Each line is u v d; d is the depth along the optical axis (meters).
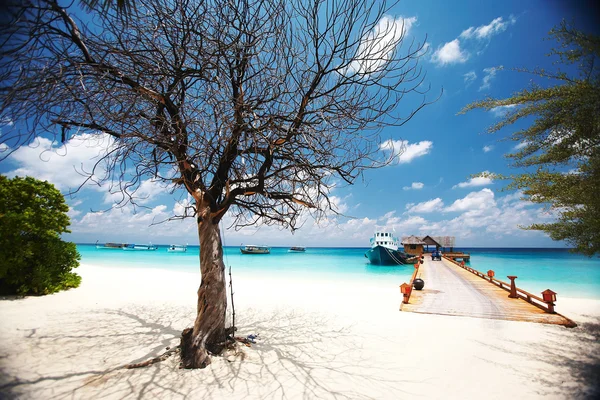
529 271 36.59
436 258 49.03
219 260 5.73
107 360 5.35
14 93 3.42
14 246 10.09
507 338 7.09
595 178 4.67
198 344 5.23
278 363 5.52
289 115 5.59
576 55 4.47
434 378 5.02
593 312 10.33
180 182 6.14
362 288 16.48
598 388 4.51
